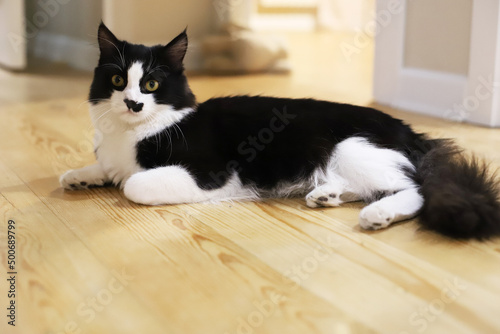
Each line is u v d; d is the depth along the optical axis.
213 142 1.82
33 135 2.62
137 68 1.73
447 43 2.98
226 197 1.83
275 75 4.41
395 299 1.22
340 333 1.10
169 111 1.79
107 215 1.70
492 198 1.53
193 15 4.53
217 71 4.43
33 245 1.49
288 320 1.15
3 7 4.32
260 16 7.20
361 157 1.72
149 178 1.72
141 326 1.13
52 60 4.94
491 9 2.69
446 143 1.83
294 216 1.69
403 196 1.63
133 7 4.28
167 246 1.48
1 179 2.04
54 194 1.89
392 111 3.15
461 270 1.34
